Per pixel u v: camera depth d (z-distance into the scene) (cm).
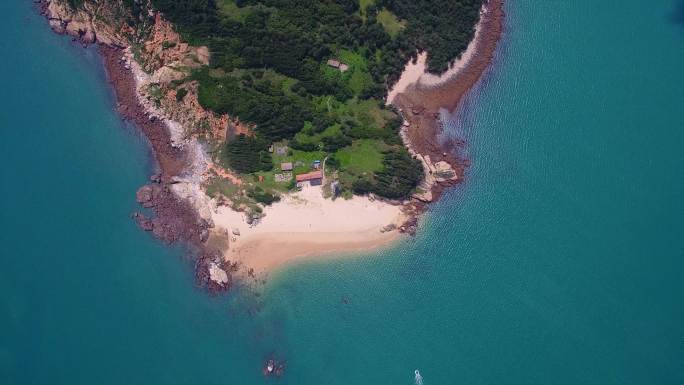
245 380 6906
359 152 7150
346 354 6956
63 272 6988
